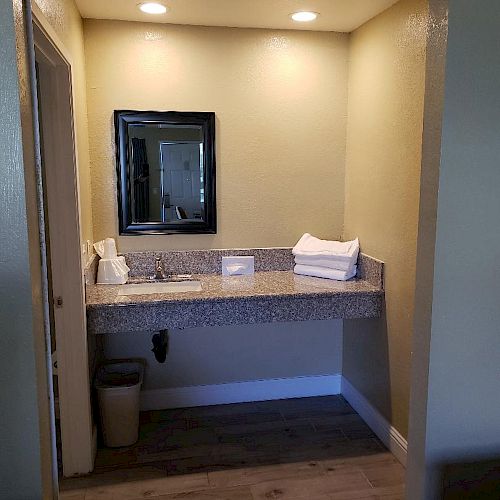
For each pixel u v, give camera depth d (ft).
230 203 9.71
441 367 5.14
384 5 7.98
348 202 9.95
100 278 8.90
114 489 7.46
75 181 7.14
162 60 9.06
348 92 9.74
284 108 9.60
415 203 7.47
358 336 9.80
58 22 6.28
